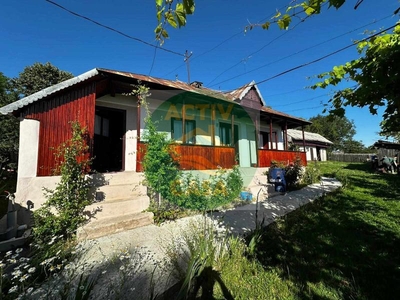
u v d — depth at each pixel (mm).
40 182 3910
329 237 3592
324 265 2725
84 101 4555
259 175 8898
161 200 4590
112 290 2027
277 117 10836
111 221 3672
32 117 4148
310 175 9664
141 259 2594
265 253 3014
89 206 3719
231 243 2877
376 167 14461
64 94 4406
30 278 2098
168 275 2342
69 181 3627
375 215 4738
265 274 2492
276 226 4156
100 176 4426
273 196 6891
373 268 2633
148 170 4594
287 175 8227
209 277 2303
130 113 6789
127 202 4145
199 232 3016
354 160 26016
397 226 4016
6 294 1893
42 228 3070
